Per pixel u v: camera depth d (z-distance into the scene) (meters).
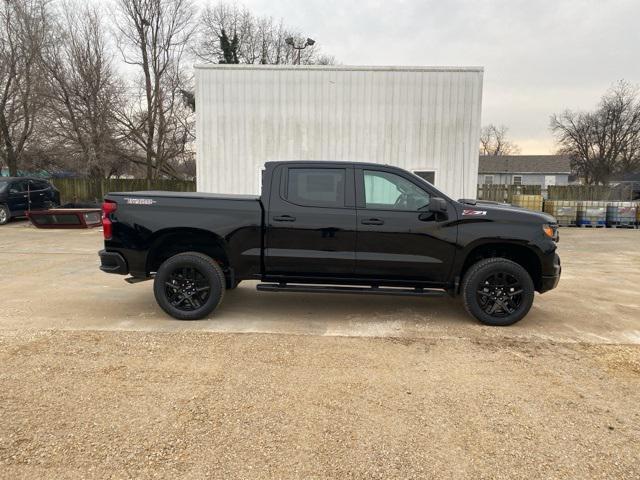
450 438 2.90
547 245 5.08
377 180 5.22
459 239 5.07
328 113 13.89
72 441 2.79
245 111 13.98
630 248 12.20
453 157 13.89
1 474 2.47
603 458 2.71
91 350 4.28
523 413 3.23
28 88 23.06
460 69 13.67
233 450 2.73
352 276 5.23
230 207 5.20
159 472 2.52
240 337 4.72
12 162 23.75
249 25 40.28
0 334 4.69
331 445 2.80
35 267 8.55
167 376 3.74
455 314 5.71
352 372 3.89
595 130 51.41
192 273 5.29
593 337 4.88
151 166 28.84
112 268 5.30
